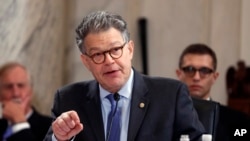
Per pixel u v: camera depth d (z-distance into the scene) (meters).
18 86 8.23
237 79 10.30
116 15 4.46
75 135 4.47
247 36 10.49
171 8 10.73
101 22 4.38
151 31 10.82
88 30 4.39
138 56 10.86
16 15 9.52
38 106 9.87
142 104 4.65
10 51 9.47
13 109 8.00
